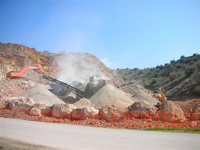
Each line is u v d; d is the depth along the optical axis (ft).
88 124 54.70
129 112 59.77
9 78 228.43
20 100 81.82
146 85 377.91
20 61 284.41
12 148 30.86
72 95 218.38
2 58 257.14
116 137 36.88
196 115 62.08
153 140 34.50
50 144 32.22
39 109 71.87
